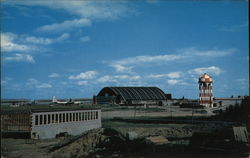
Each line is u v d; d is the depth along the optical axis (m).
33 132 42.72
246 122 41.88
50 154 33.84
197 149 26.16
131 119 59.41
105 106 98.94
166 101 114.75
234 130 27.72
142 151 28.98
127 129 39.50
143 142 30.77
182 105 90.81
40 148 36.75
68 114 48.00
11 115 43.34
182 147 27.58
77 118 49.34
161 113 73.69
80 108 50.06
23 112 43.16
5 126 43.59
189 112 73.25
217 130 29.78
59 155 33.53
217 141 26.25
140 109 86.88
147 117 63.53
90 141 35.72
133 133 32.97
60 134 45.75
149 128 41.06
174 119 57.41
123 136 33.78
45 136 43.97
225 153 24.61
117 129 38.19
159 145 29.14
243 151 24.48
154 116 65.81
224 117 50.31
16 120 43.28
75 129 48.53
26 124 43.06
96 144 34.66
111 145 32.78
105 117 66.69
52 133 45.00
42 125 44.00
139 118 61.03
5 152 34.00
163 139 32.38
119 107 93.62
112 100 115.56
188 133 37.53
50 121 45.19
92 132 37.59
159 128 41.31
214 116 54.69
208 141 27.16
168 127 44.06
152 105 107.19
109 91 127.25
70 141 37.84
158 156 26.97
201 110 75.25
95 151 32.41
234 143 25.31
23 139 42.12
